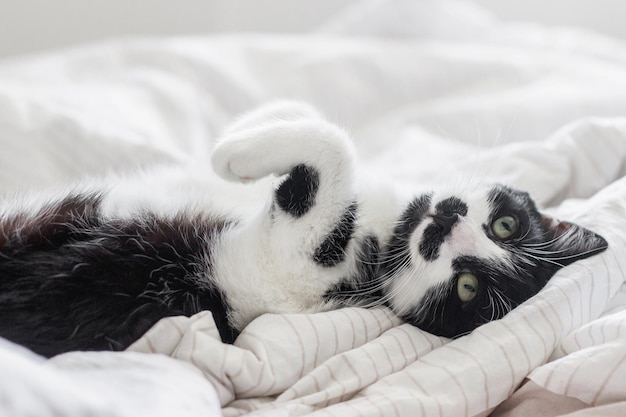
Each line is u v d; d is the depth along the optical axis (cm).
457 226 69
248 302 64
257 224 65
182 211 67
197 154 86
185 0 129
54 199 65
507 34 112
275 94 96
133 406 47
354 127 95
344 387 58
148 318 61
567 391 57
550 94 93
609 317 60
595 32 131
